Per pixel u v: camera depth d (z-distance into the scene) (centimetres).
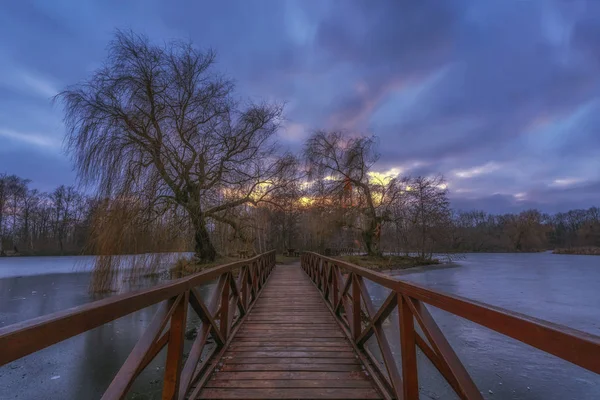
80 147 1135
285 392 263
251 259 631
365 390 267
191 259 1620
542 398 416
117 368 504
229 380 287
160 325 190
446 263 2678
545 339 103
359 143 2372
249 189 1636
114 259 1125
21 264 2673
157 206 1253
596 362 85
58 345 600
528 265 2511
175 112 1321
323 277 725
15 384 452
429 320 191
